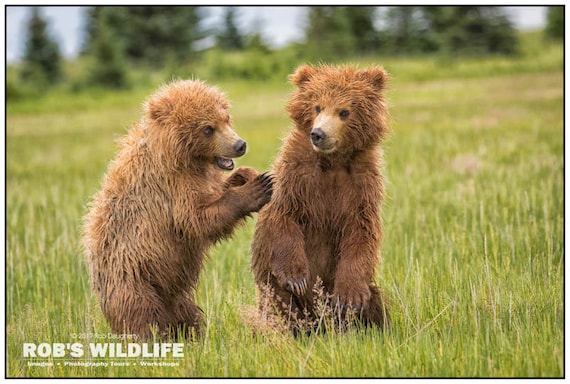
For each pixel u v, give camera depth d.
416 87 61.62
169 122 11.12
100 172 29.64
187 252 11.41
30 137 46.62
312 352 9.83
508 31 79.62
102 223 11.28
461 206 17.41
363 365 9.45
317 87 11.06
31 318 12.55
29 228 18.16
